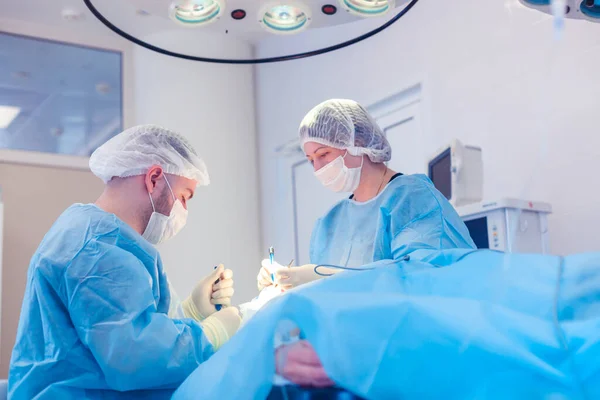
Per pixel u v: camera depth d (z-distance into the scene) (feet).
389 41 13.84
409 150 13.52
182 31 16.21
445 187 11.03
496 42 11.55
